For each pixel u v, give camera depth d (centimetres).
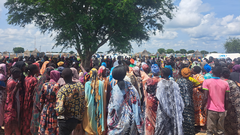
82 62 1827
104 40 1981
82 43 1639
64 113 341
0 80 452
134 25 1823
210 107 421
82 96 359
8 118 417
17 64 473
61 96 331
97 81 404
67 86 342
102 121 400
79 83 363
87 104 390
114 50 1947
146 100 407
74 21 1559
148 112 401
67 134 349
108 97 434
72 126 348
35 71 453
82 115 363
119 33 1852
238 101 451
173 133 382
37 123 396
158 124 381
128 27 1784
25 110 432
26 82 438
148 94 404
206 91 422
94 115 394
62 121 344
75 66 1135
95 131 394
